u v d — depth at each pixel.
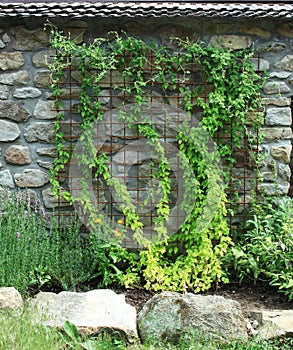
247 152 6.25
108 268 6.10
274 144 6.28
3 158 6.18
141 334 4.95
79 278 5.86
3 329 4.50
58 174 6.18
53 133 6.16
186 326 4.91
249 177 6.27
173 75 6.15
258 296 5.84
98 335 4.80
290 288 5.66
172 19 6.02
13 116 6.15
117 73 6.15
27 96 6.14
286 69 6.24
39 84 6.14
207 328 4.91
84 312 5.10
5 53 6.12
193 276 6.01
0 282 5.49
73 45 6.02
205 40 6.20
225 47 6.18
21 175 6.17
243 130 6.23
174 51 6.18
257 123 6.21
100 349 4.55
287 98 6.25
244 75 6.10
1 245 5.60
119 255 6.12
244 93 6.14
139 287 6.00
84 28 6.14
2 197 6.06
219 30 6.19
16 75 6.13
